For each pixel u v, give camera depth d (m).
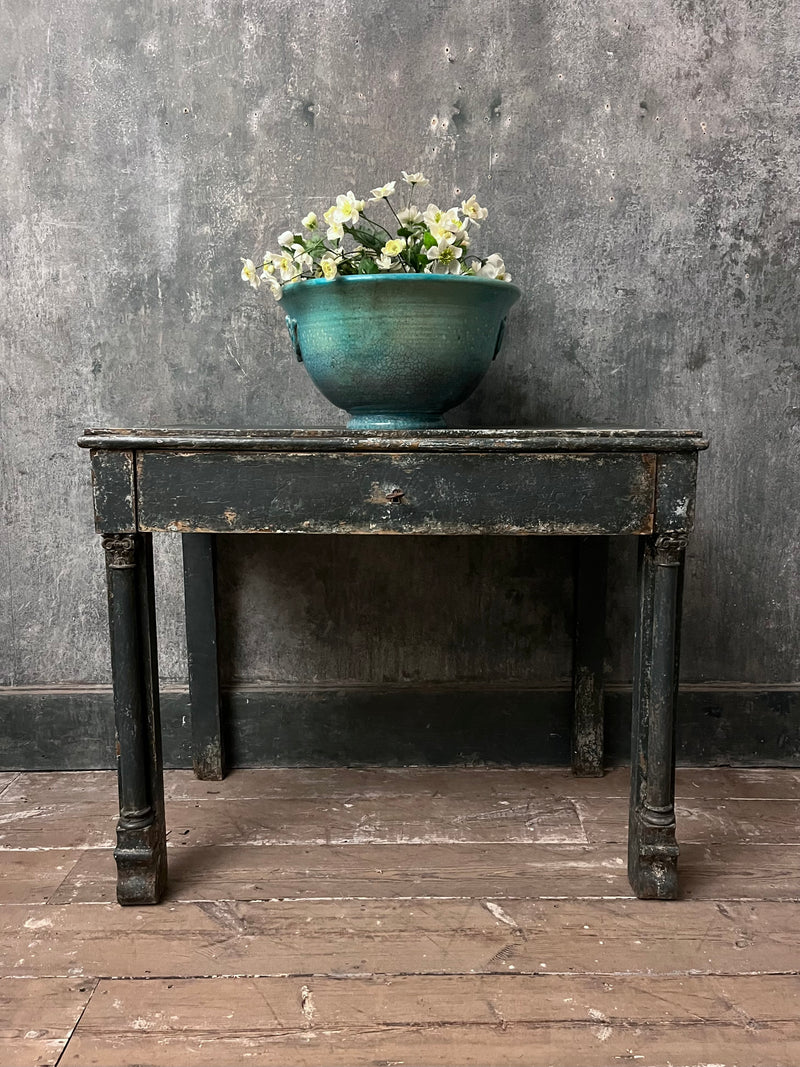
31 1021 0.97
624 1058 0.91
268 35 1.64
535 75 1.66
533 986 1.04
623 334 1.72
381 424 1.32
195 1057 0.91
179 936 1.15
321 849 1.41
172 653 1.80
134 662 1.21
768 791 1.67
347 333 1.23
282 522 1.16
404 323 1.21
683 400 1.74
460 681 1.80
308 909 1.22
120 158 1.67
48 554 1.76
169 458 1.15
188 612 1.70
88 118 1.66
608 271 1.71
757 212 1.70
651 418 1.74
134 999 1.01
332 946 1.12
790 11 1.65
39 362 1.71
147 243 1.69
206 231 1.69
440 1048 0.93
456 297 1.21
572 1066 0.90
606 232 1.70
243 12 1.64
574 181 1.69
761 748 1.80
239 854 1.39
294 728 1.79
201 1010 0.99
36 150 1.66
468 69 1.66
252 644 1.79
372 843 1.43
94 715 1.78
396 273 1.21
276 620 1.78
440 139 1.67
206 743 1.72
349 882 1.30
